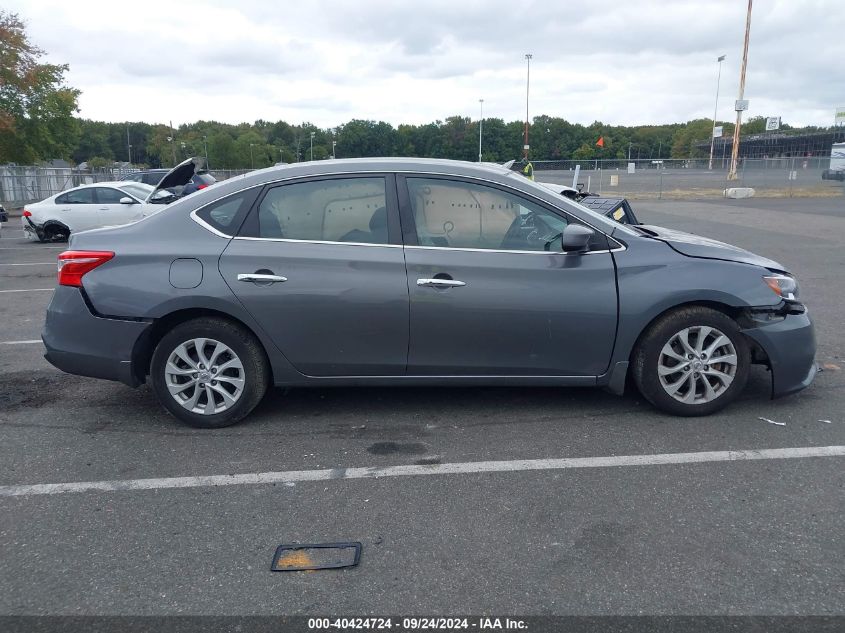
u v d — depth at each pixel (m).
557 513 3.47
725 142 80.94
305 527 3.39
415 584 2.92
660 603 2.77
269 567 3.06
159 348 4.52
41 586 2.95
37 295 9.73
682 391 4.64
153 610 2.78
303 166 4.63
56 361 4.62
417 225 4.48
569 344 4.49
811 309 7.98
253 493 3.74
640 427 4.52
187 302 4.42
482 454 4.17
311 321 4.44
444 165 4.61
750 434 4.38
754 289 4.48
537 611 2.73
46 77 34.06
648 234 4.96
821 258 11.94
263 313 4.43
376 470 3.99
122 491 3.79
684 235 5.24
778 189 34.38
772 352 4.56
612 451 4.17
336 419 4.76
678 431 4.45
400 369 4.54
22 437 4.55
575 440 4.34
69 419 4.86
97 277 4.49
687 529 3.30
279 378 4.57
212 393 4.59
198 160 7.88
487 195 4.52
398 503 3.60
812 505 3.50
